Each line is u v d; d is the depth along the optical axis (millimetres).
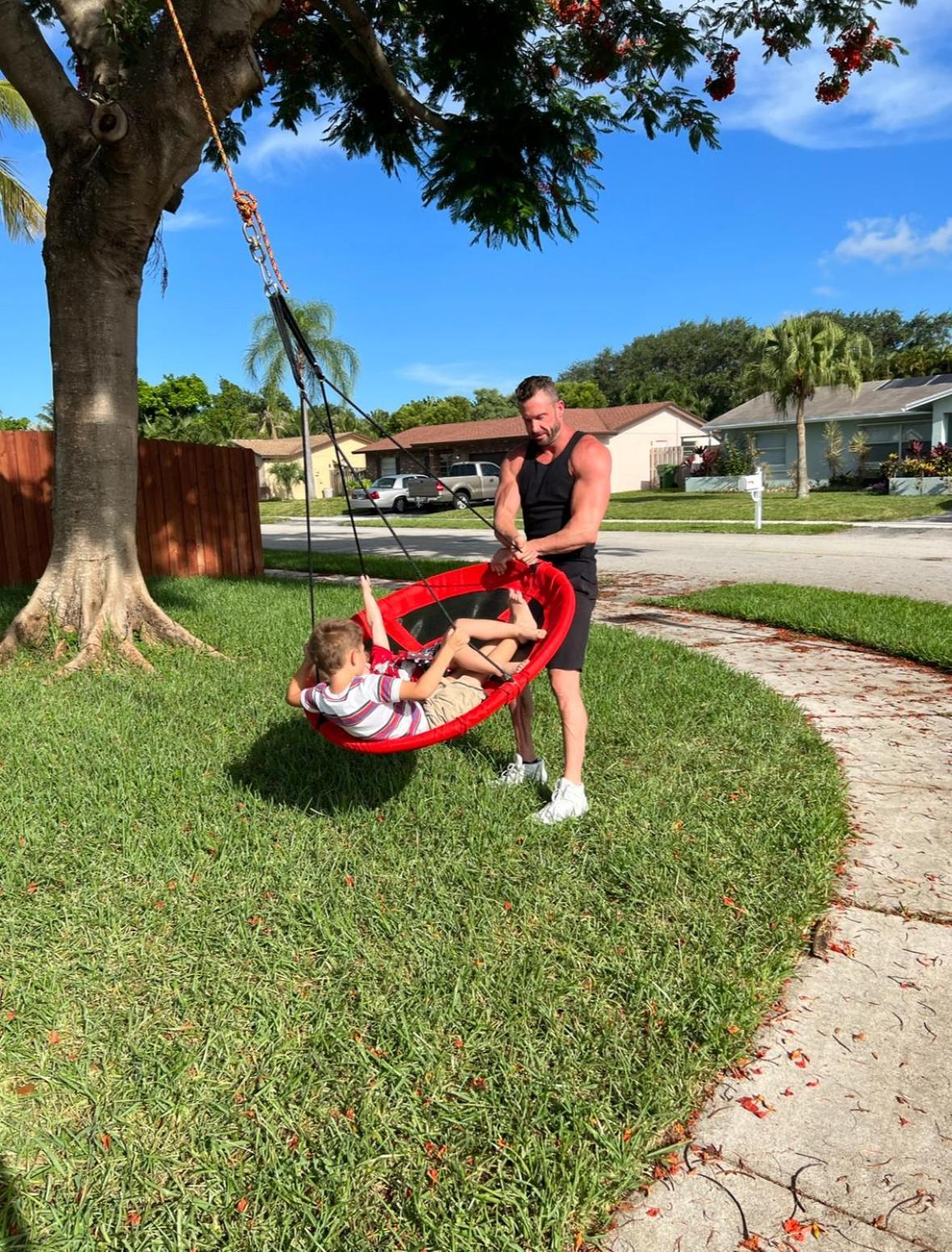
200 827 3818
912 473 29188
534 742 4754
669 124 9977
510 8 8727
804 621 8727
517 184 8930
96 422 6961
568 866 3496
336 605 9555
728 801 4094
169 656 6996
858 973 2936
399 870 3471
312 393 3965
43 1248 1952
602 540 20188
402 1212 2031
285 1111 2311
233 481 13438
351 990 2764
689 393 71312
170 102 6172
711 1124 2320
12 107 14055
